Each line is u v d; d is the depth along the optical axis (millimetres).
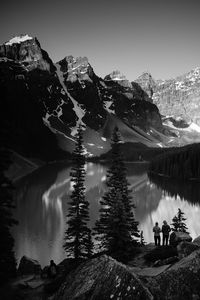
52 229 77875
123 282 10586
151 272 18016
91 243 39969
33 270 39156
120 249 29141
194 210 104375
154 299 9930
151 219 91312
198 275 11000
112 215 30578
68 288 11953
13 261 16375
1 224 16281
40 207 103812
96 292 10758
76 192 40844
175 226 47938
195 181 182875
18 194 127062
